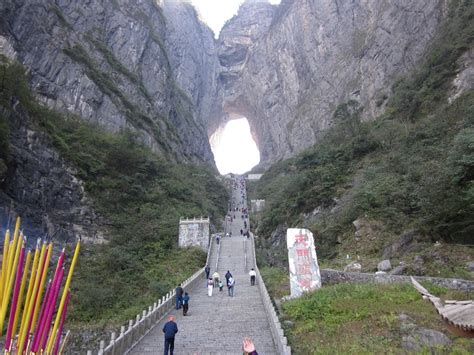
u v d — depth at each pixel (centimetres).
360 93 6425
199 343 1064
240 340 1078
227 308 1541
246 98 11656
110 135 4003
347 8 8319
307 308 1266
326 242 2409
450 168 1653
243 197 6500
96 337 1780
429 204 1738
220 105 12088
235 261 2788
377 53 6297
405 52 5547
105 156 3503
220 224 4347
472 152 1616
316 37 9012
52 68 4212
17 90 2845
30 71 3928
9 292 309
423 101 3506
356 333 1007
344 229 2367
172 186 3894
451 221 1647
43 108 3488
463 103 2652
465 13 3897
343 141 4122
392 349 875
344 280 1609
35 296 323
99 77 4841
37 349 316
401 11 6041
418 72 4231
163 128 6044
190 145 7612
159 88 6794
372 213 2242
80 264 2492
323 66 8531
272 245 3338
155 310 1315
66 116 3956
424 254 1560
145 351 1008
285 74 9956
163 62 7225
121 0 6919
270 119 10144
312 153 4341
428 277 1333
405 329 949
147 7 8038
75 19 5359
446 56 3712
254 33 12488
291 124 8862
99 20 5934
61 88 4225
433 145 2430
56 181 2847
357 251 2067
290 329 1131
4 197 2345
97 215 3009
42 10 4397
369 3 7550
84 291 2109
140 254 2783
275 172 7044
